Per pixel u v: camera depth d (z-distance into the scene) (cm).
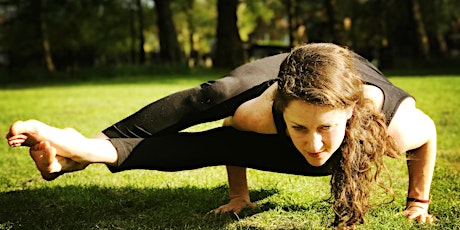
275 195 346
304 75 207
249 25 4544
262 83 267
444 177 388
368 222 281
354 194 243
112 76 2642
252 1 3959
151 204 338
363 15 3406
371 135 233
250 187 367
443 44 3388
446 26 3409
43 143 222
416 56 2792
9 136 224
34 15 3412
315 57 211
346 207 247
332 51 216
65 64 4291
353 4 3400
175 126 267
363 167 241
